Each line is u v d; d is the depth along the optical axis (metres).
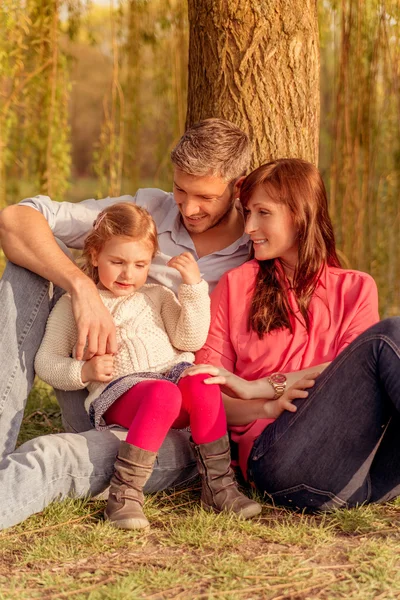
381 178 4.95
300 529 2.56
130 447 2.59
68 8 4.91
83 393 2.98
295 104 3.63
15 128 4.94
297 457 2.61
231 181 3.07
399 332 2.46
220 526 2.57
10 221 3.00
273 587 2.20
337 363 2.56
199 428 2.68
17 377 2.89
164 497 2.87
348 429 2.53
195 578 2.25
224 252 3.21
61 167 4.97
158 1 5.06
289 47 3.58
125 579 2.20
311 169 2.97
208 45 3.62
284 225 2.92
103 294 2.91
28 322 2.91
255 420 2.84
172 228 3.24
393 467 2.71
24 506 2.58
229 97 3.61
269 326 2.92
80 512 2.70
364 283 2.96
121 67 5.16
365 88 4.59
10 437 2.91
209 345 2.98
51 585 2.19
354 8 4.51
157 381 2.65
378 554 2.38
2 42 4.38
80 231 3.23
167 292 2.97
